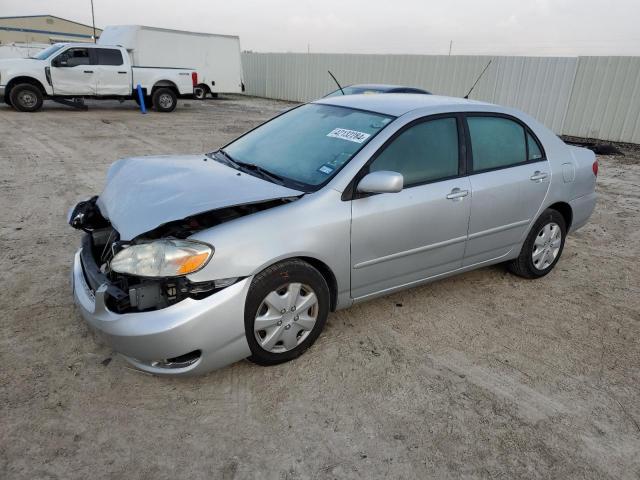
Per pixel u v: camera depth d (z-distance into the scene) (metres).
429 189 3.35
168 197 2.80
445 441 2.49
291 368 2.99
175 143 10.55
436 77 17.22
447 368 3.08
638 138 12.61
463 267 3.82
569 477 2.31
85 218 3.29
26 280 3.89
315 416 2.61
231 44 21.48
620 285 4.43
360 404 2.72
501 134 3.88
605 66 12.88
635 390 2.97
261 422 2.55
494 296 4.09
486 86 15.70
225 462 2.30
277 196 2.82
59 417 2.51
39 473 2.18
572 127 13.85
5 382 2.72
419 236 3.36
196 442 2.40
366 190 2.92
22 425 2.44
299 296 2.91
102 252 3.20
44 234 4.91
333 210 2.94
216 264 2.53
